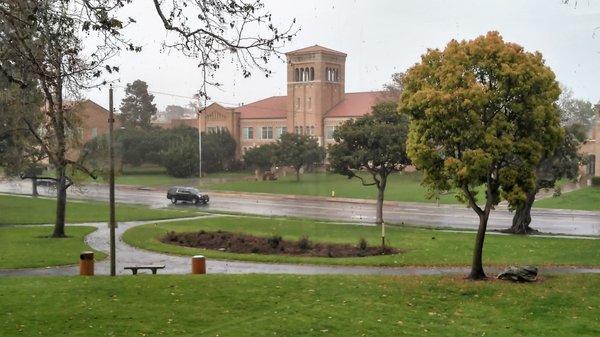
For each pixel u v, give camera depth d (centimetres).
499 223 4928
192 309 1706
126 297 1831
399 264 2830
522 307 1858
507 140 2164
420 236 3903
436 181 2336
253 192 7938
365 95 11275
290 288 2016
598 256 3095
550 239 3766
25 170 4669
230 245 3419
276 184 8881
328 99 11138
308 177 9575
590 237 3947
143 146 10250
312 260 2938
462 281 2262
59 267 2747
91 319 1571
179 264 2884
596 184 7750
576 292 2058
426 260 2938
